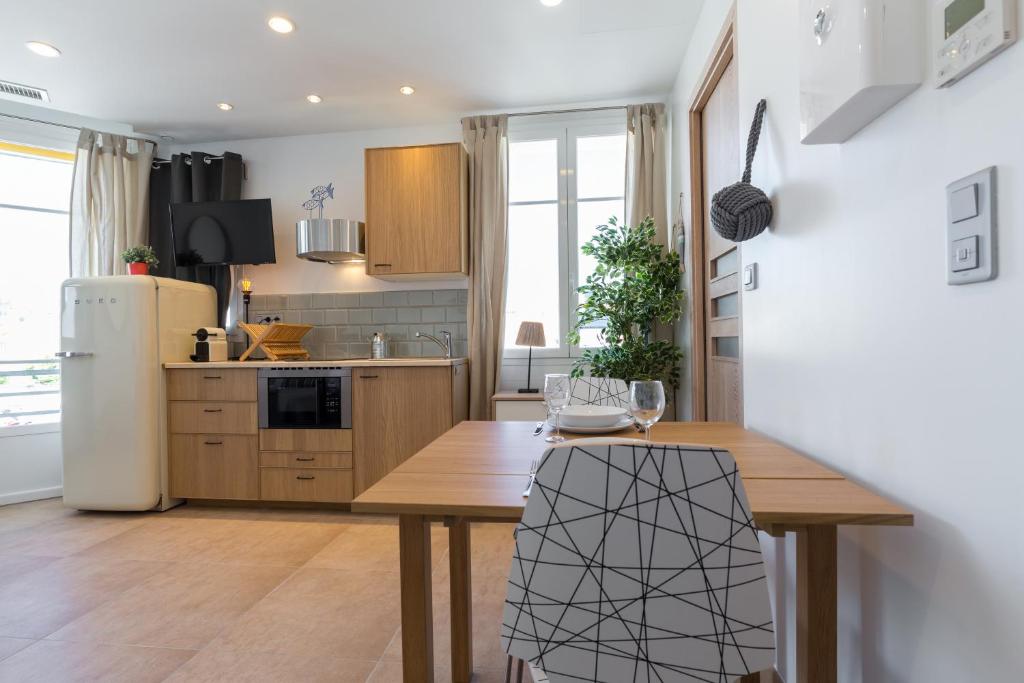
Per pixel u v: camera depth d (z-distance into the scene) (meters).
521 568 0.81
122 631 1.93
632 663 0.78
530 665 0.98
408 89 3.53
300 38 2.94
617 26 2.87
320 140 4.13
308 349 4.10
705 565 0.76
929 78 0.88
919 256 0.92
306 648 1.81
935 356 0.88
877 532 1.07
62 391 3.31
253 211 3.88
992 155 0.75
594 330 3.84
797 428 1.46
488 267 3.71
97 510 3.39
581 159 3.88
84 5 2.61
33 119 3.74
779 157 1.55
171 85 3.41
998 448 0.75
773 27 1.59
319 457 3.31
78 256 3.75
